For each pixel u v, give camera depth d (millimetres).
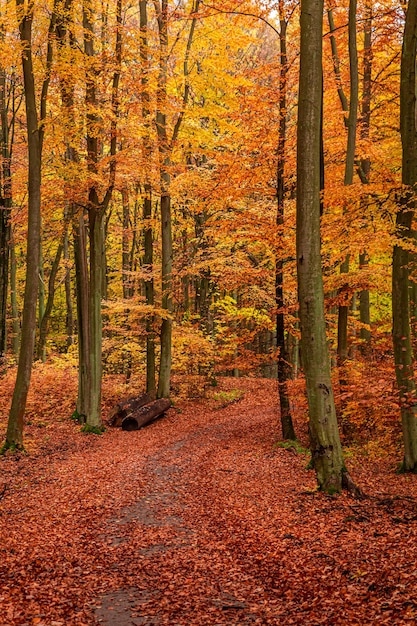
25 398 13906
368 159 16125
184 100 20125
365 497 9133
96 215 17188
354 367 14281
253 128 13656
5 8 13141
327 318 17203
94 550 7414
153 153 17703
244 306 22469
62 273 32906
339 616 5137
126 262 28031
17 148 23438
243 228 14297
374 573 5984
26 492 10266
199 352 24328
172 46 19359
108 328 22094
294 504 9062
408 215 10594
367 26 15000
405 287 10648
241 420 19828
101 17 18016
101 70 15609
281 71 13531
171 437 17203
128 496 10188
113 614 5496
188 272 21172
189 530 8266
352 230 11492
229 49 19172
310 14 8977
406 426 11094
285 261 15047
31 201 13688
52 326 36469
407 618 4812
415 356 13406
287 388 14797
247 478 11227
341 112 13836
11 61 13484
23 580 6234
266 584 6145
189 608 5625
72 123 14711
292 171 13953
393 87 16703
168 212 21484
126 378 25500
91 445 15484
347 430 14648
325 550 6922
